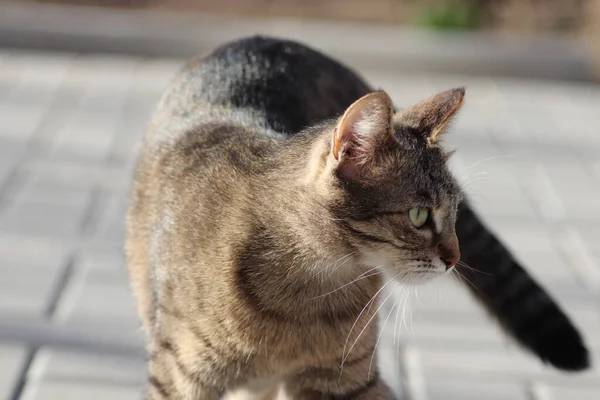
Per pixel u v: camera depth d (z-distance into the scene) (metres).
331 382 4.08
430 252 3.88
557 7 11.11
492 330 5.60
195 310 3.86
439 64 9.88
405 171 3.79
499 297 4.83
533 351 4.79
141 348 5.18
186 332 3.88
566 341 4.71
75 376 4.93
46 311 5.46
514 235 6.76
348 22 10.65
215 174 4.01
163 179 4.20
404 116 3.98
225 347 3.87
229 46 4.78
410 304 5.68
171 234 3.98
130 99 8.64
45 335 5.24
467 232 4.76
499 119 8.88
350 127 3.62
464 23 10.60
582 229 6.90
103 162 7.36
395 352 5.33
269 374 4.02
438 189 3.86
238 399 4.43
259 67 4.57
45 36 9.66
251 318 3.84
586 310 5.86
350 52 9.77
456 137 8.37
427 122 3.94
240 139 4.11
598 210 7.21
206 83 4.55
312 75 4.64
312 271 3.85
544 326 4.73
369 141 3.70
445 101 3.98
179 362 3.92
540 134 8.59
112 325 5.38
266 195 3.87
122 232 5.86
